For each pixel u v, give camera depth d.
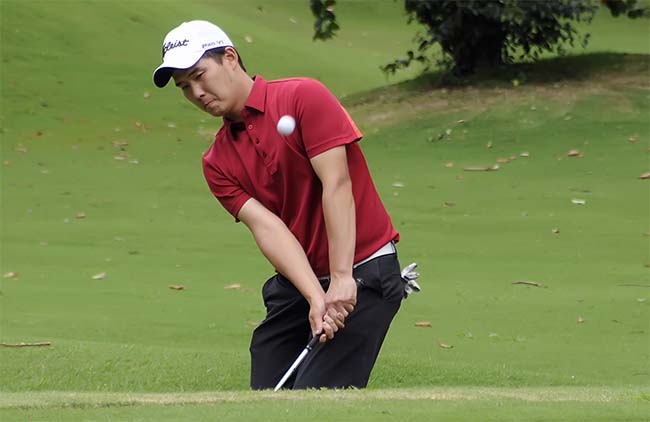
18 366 20.86
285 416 10.65
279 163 14.94
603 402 11.70
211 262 33.19
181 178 46.66
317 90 14.73
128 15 75.81
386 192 42.84
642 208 39.19
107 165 49.19
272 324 16.50
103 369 20.81
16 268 32.12
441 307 27.70
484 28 58.66
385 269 15.23
